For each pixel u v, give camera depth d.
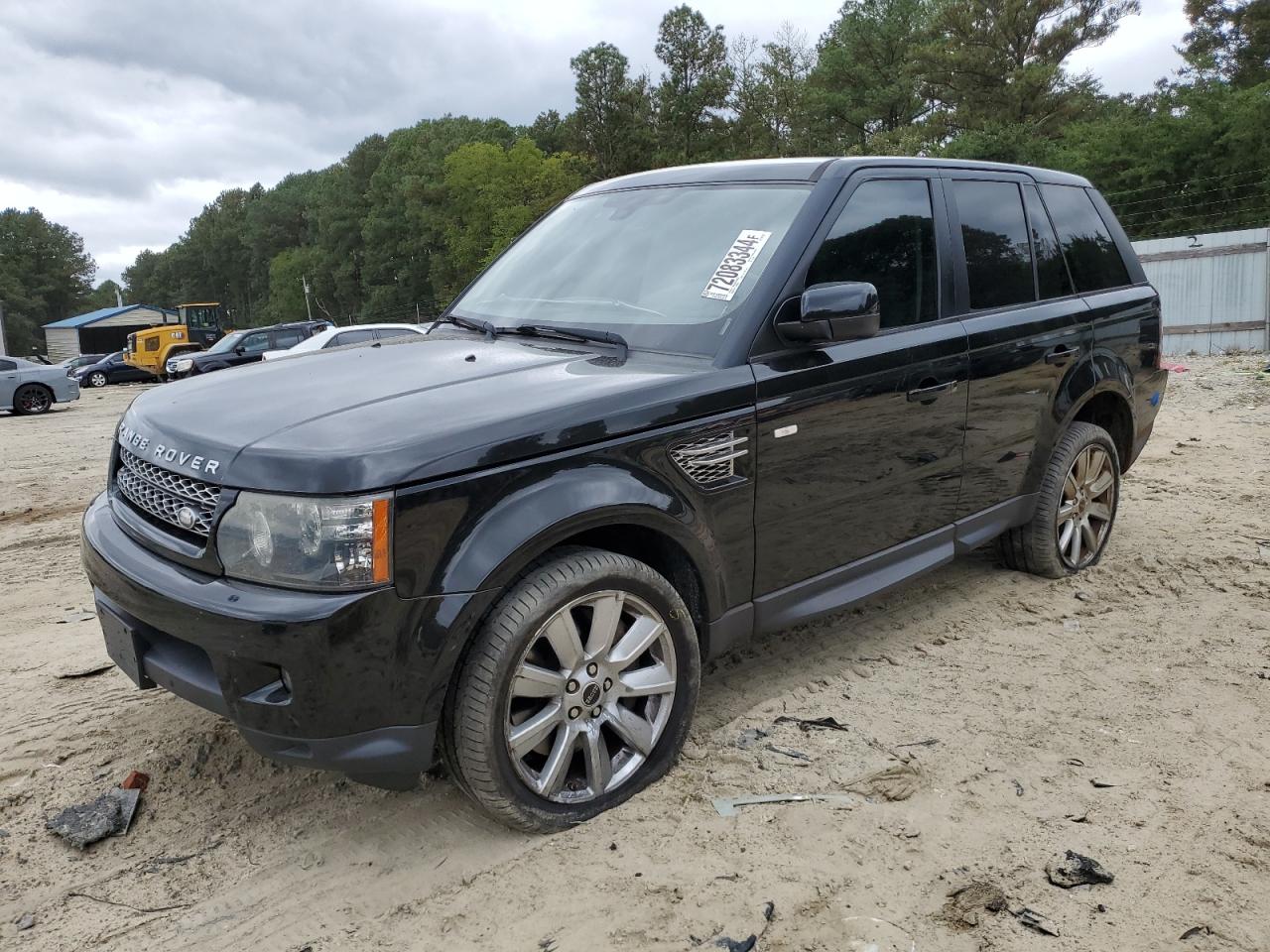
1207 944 2.30
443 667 2.47
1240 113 32.56
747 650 4.08
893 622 4.37
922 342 3.70
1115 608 4.52
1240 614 4.42
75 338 71.50
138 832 2.85
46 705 3.69
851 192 3.57
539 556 2.71
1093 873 2.55
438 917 2.44
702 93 60.62
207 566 2.51
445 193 76.81
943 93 49.53
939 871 2.57
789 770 3.07
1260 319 17.00
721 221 3.55
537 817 2.71
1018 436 4.31
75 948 2.37
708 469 2.99
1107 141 36.09
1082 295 4.75
